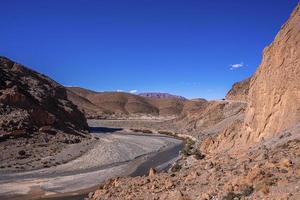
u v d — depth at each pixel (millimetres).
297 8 36344
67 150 61750
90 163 54844
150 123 145000
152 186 23406
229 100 111938
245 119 39406
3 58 92812
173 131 111062
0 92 71062
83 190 40031
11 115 65875
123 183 27328
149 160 59125
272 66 35281
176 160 57219
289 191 14477
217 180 19344
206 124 104312
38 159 54188
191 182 21000
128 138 89375
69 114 90750
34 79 94250
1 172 47031
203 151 50844
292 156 18078
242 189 16297
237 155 24750
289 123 28328
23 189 40250
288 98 29984
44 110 78062
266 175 16297
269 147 22734
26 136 62875
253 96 37938
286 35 34750
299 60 30562
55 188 40844
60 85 104875
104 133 100375
